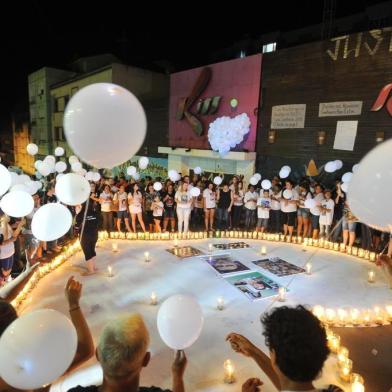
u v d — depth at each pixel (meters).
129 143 2.75
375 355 4.46
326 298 6.15
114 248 8.54
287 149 11.90
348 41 10.03
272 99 12.20
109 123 2.60
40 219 4.16
